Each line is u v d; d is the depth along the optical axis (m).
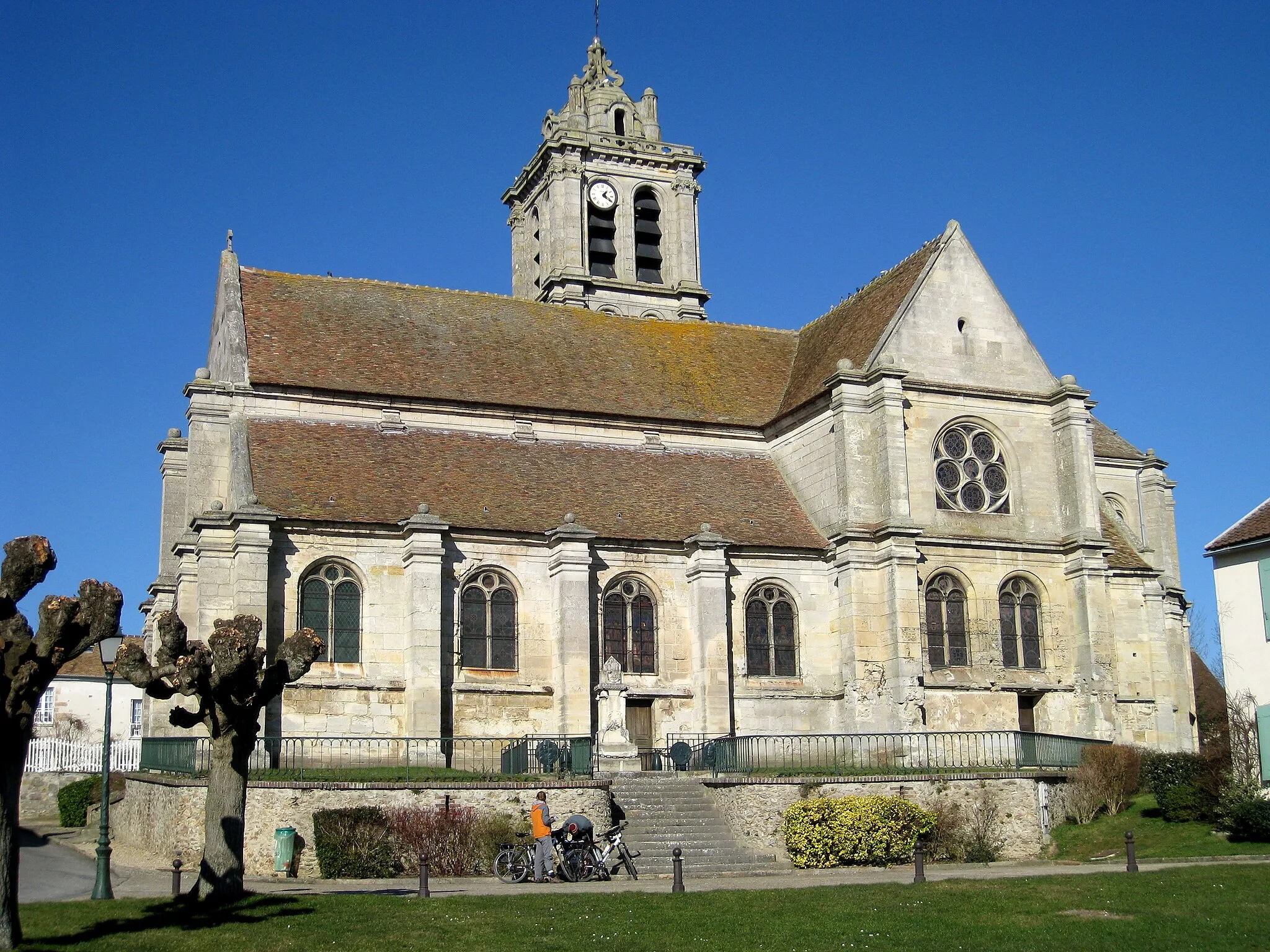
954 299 51.66
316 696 42.59
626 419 52.44
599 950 23.69
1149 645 52.31
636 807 39.19
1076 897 27.80
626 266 68.31
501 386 51.88
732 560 48.38
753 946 24.17
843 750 46.56
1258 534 40.53
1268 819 35.22
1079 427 50.97
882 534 47.66
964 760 45.59
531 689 45.06
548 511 47.47
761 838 38.00
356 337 51.78
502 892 29.84
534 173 70.25
